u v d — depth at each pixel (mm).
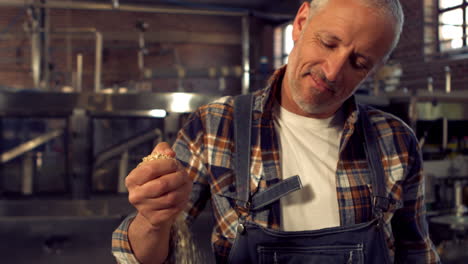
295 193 731
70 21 8133
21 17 7641
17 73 7820
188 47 8836
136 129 2666
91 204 2232
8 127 2713
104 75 7867
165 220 469
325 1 645
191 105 2414
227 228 727
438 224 2111
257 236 701
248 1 8859
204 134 770
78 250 2000
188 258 622
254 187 721
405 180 814
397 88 3662
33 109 2414
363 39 613
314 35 640
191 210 748
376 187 753
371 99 2471
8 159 2619
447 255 1872
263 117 755
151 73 3855
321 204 733
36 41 4199
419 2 5145
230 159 748
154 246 548
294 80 678
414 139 827
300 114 769
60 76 5289
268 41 9102
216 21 8969
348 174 751
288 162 750
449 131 2586
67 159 2584
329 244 705
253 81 3252
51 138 2703
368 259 710
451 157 2545
